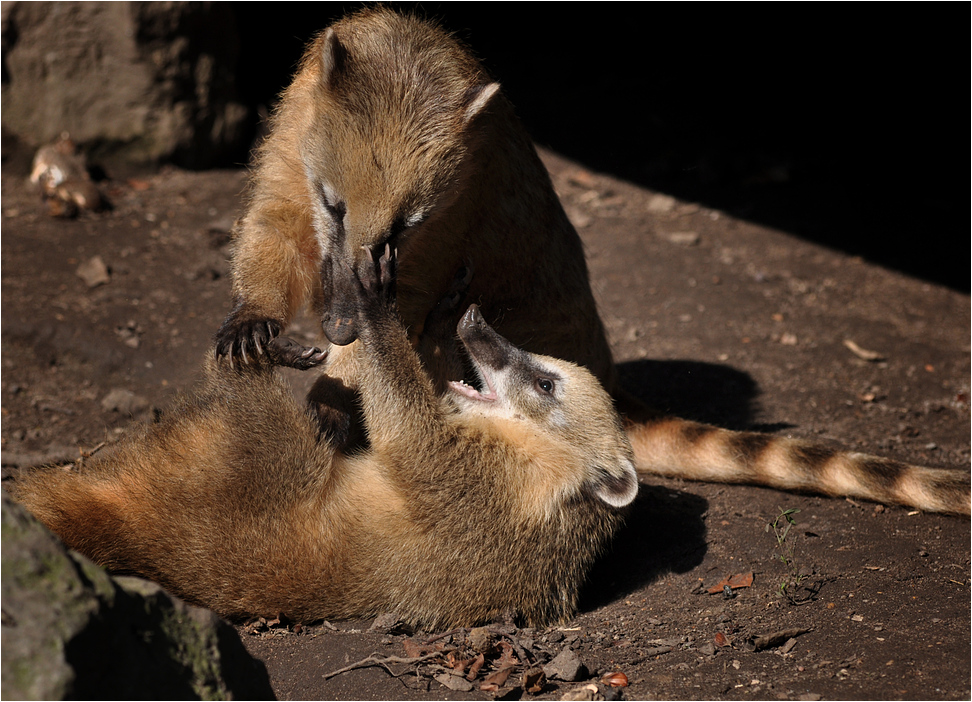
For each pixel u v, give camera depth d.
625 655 6.12
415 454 6.76
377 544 6.55
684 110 18.48
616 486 7.24
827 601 6.72
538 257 8.41
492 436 7.32
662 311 12.72
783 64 20.02
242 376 6.82
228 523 6.30
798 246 14.46
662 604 6.87
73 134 14.70
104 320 11.06
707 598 6.87
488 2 21.36
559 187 15.97
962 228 15.05
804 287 13.38
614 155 16.94
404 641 6.21
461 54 7.56
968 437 9.91
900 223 15.15
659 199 15.62
